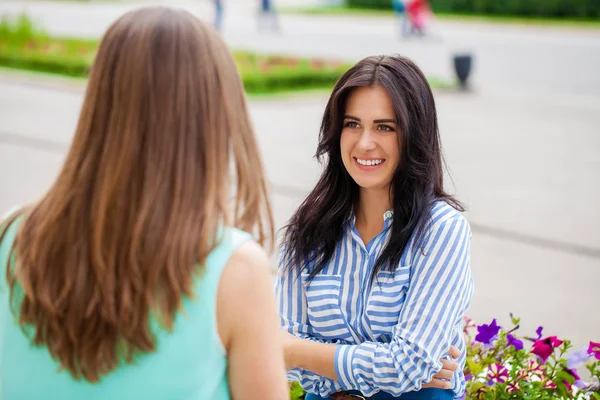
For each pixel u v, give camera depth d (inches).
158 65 55.2
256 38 907.4
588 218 301.9
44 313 56.7
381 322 89.1
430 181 89.1
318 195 95.1
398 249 88.5
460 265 87.2
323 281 93.3
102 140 56.4
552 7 1125.7
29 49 700.0
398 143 88.1
